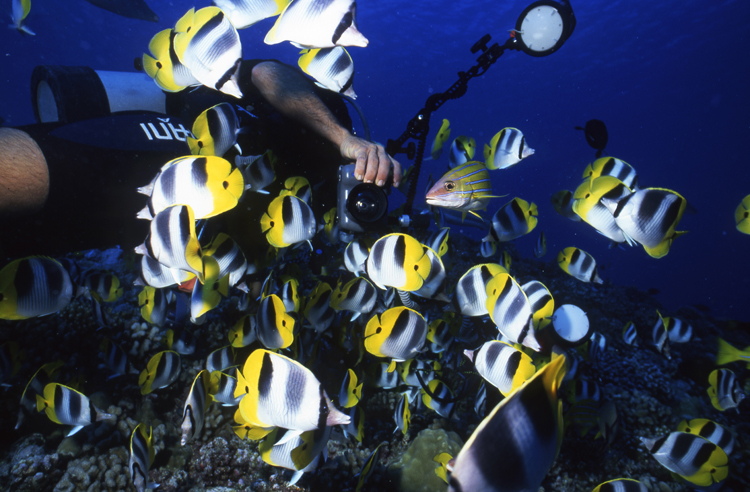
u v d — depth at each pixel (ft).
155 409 9.16
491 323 8.93
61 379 8.82
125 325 10.56
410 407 9.58
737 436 12.03
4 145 6.07
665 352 12.69
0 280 5.31
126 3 29.91
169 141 7.70
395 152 7.80
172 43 4.62
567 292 19.83
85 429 8.07
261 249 8.87
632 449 10.93
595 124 9.01
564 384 9.41
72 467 7.36
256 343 8.51
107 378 9.20
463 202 7.14
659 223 5.77
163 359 7.93
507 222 10.04
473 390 9.89
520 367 5.91
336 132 7.61
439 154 12.23
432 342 8.81
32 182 6.20
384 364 8.70
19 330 9.52
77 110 9.32
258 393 4.48
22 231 6.54
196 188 4.96
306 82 8.28
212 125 6.02
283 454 5.50
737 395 10.14
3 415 7.89
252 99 8.38
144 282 6.66
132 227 7.61
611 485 6.27
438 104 7.39
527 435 2.22
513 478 2.21
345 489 7.93
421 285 5.99
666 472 10.36
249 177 6.99
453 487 2.07
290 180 8.09
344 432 8.05
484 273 6.45
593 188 6.37
